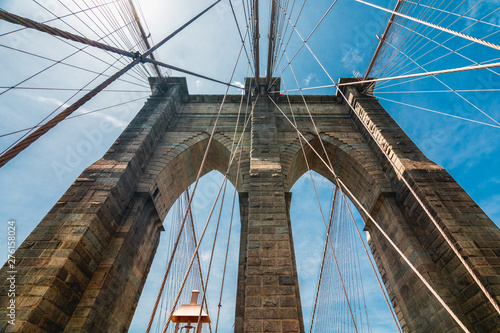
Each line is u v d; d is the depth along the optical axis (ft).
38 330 24.49
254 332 22.91
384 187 43.62
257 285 26.16
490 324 26.63
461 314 29.17
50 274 27.09
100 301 30.45
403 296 37.83
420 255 34.86
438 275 32.58
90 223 31.96
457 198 35.99
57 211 33.22
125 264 36.11
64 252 28.99
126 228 37.14
